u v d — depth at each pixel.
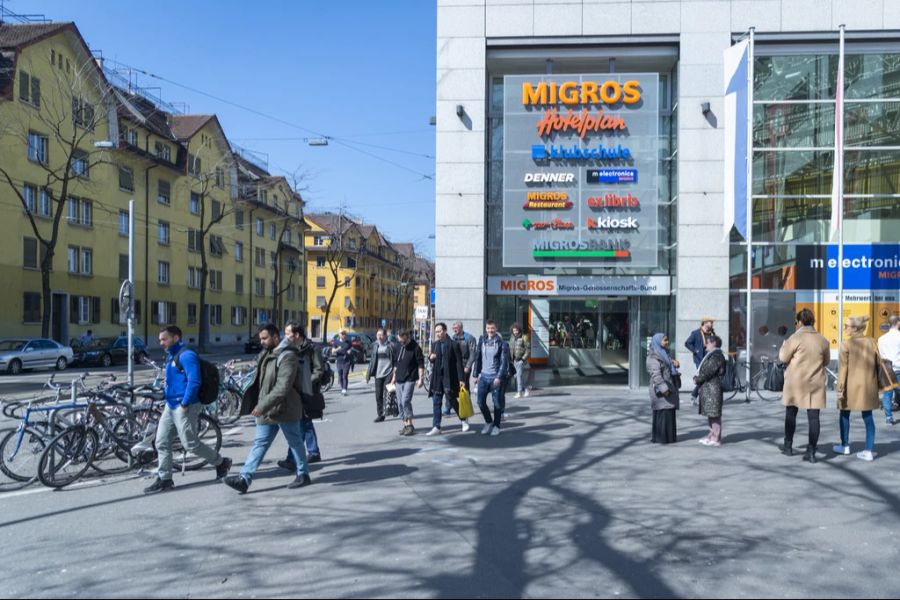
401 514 5.88
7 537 5.35
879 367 7.97
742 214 14.78
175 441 8.40
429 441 9.52
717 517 5.72
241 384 12.70
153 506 6.25
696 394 13.23
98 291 38.12
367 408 13.81
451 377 10.13
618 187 15.77
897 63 15.47
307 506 6.18
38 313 33.25
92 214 37.56
